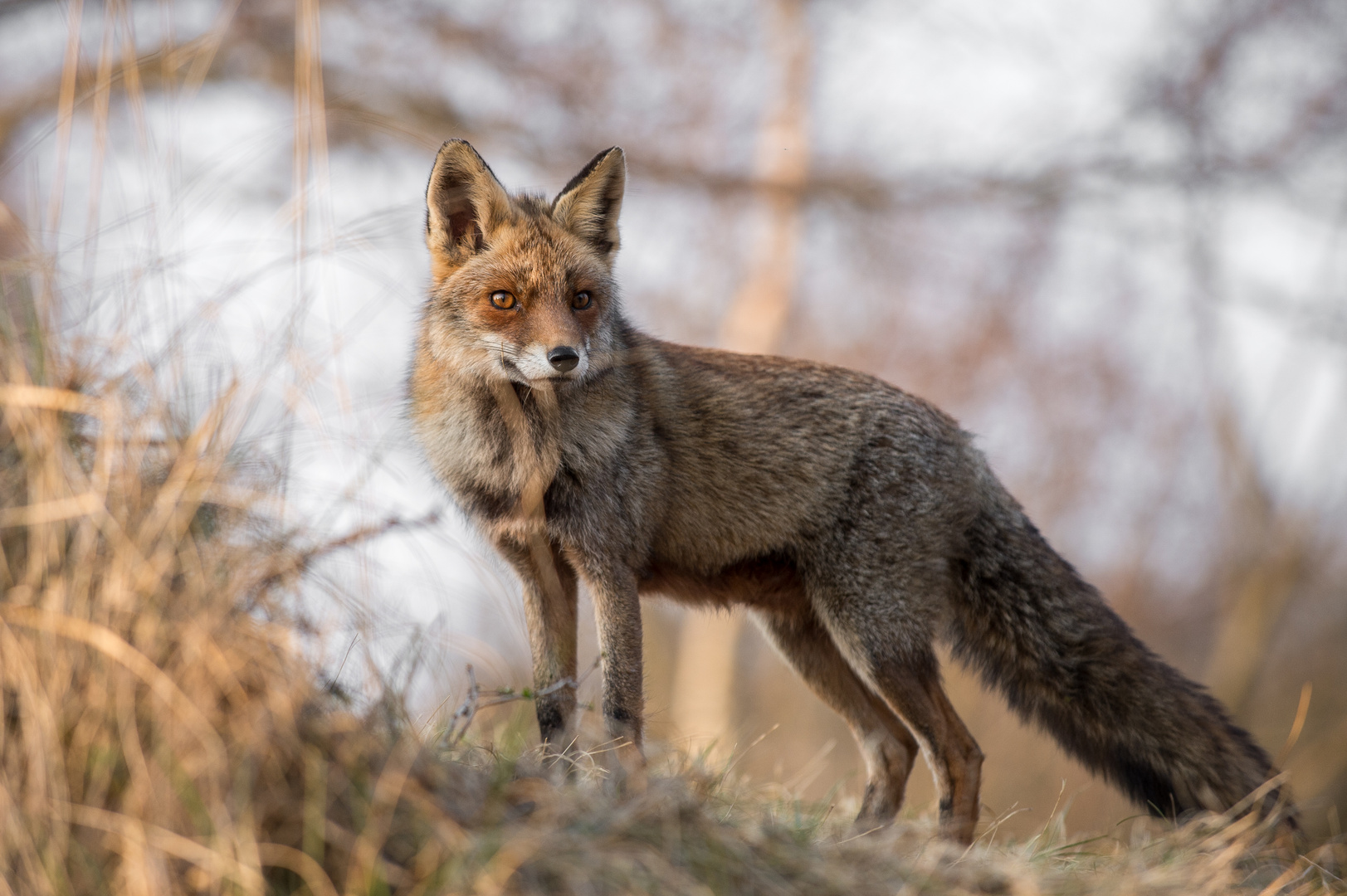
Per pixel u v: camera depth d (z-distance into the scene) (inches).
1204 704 399.5
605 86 1116.5
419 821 203.3
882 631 390.3
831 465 396.5
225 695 202.2
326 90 988.6
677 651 1357.0
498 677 294.5
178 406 241.1
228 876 186.7
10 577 213.8
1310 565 1395.2
